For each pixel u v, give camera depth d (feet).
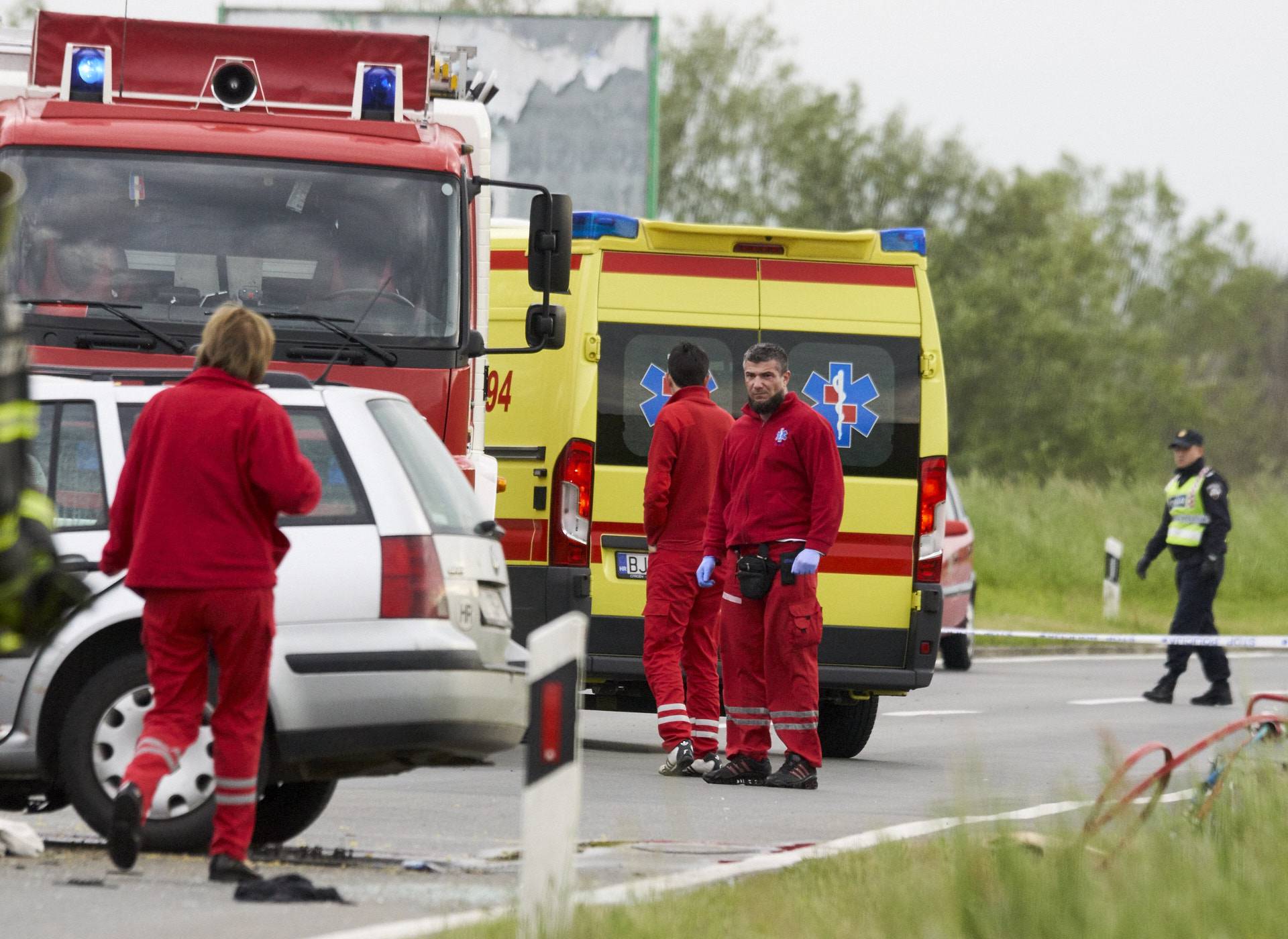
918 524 137.69
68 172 118.62
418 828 93.15
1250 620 346.33
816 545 113.70
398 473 82.69
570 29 388.78
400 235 120.06
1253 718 87.51
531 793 60.34
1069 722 173.99
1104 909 60.54
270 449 72.59
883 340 138.72
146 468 73.61
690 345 123.44
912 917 62.39
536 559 136.05
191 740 73.82
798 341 138.21
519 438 137.69
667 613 121.49
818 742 116.67
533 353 126.21
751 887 71.20
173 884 72.54
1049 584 357.20
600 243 137.59
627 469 135.95
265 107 124.98
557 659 60.49
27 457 52.42
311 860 80.79
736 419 131.54
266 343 74.28
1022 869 63.87
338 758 80.59
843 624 136.36
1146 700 204.95
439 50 137.59
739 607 116.98
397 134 123.54
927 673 136.98
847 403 137.90
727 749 119.55
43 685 80.18
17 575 51.55
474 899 70.90
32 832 78.95
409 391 118.21
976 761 86.74
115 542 74.43
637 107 387.75
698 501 122.01
